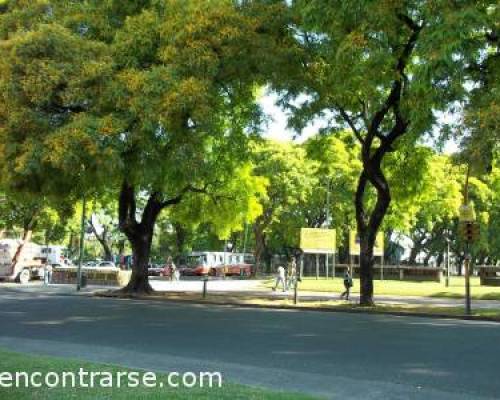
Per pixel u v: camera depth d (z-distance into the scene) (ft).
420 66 49.11
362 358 41.32
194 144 69.62
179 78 67.10
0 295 106.63
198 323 61.98
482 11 50.11
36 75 63.93
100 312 73.56
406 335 53.83
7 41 66.90
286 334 53.57
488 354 43.34
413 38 62.64
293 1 74.13
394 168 96.17
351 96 79.10
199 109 66.49
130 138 64.44
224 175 107.65
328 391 31.40
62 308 79.05
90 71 65.05
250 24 71.97
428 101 52.80
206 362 39.11
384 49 58.59
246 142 98.48
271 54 71.82
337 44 65.26
